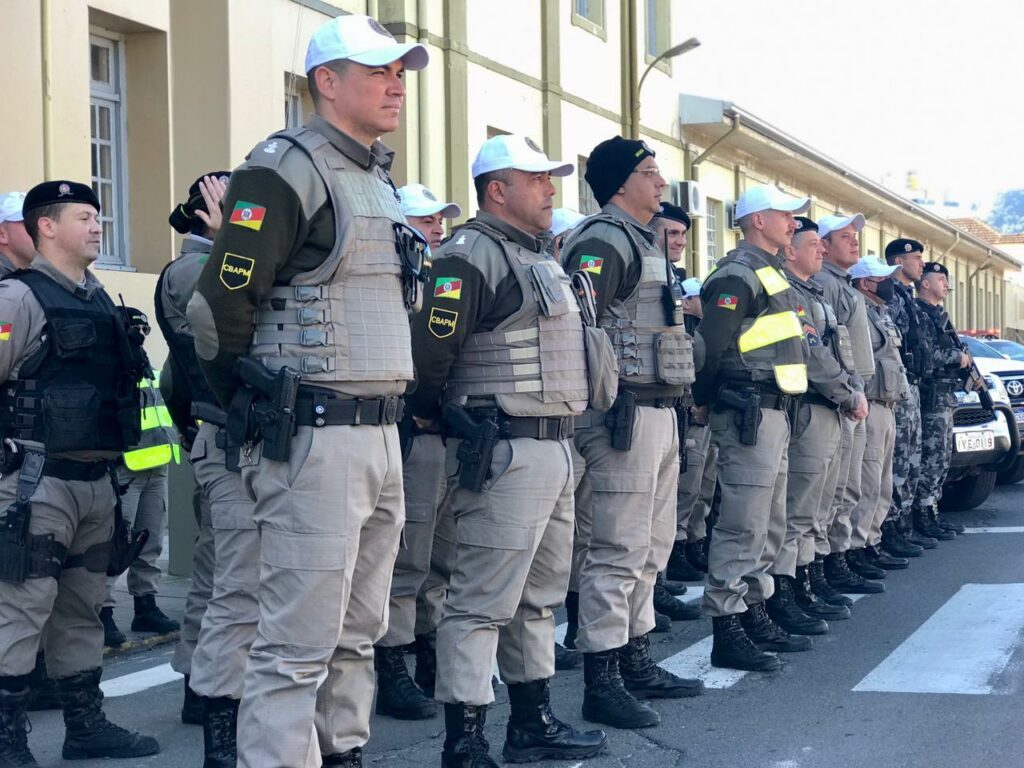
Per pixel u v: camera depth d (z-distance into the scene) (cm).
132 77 1013
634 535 486
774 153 2194
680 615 700
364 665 353
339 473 323
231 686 414
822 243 755
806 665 580
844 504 761
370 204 334
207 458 423
